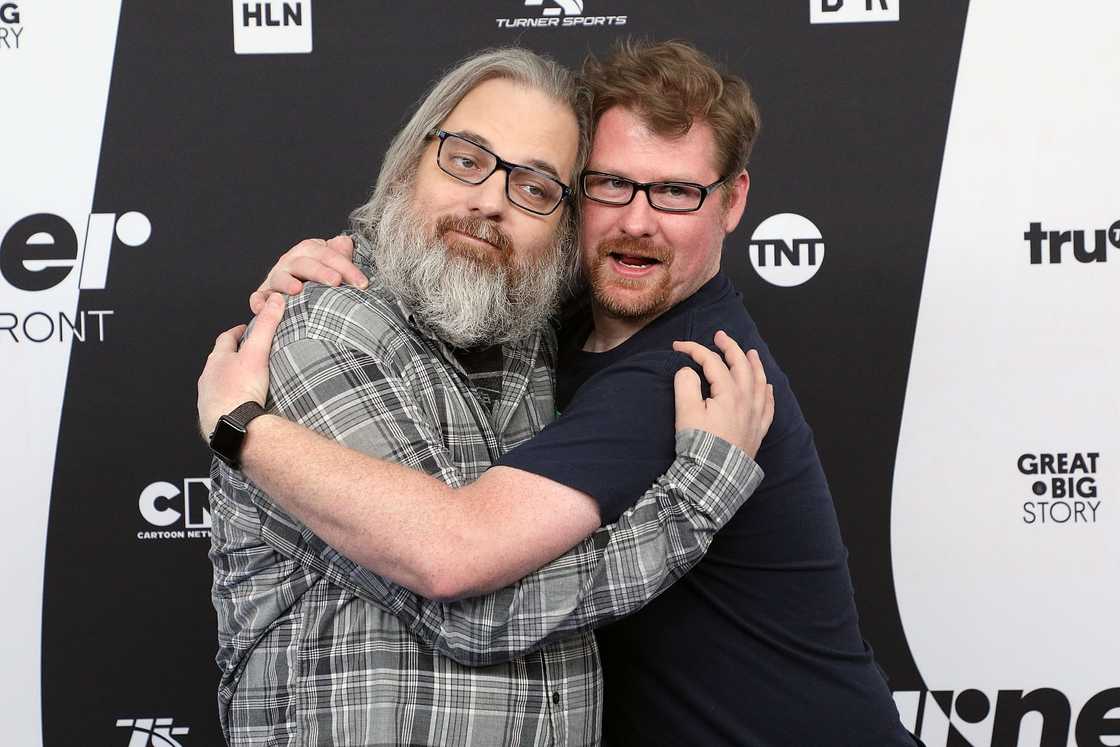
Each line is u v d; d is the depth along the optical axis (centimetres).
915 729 209
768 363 155
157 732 208
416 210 147
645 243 149
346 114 205
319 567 133
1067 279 205
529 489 125
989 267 206
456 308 141
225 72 204
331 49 204
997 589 208
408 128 154
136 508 206
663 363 139
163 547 207
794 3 205
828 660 152
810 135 206
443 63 205
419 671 130
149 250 205
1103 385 206
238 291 206
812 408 209
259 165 205
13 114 202
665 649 150
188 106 204
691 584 149
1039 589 207
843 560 160
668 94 146
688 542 129
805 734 149
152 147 204
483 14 204
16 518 205
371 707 128
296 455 123
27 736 206
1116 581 207
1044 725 208
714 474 130
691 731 149
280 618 138
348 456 124
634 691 153
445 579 119
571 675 140
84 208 204
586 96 152
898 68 205
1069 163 204
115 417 206
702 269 154
